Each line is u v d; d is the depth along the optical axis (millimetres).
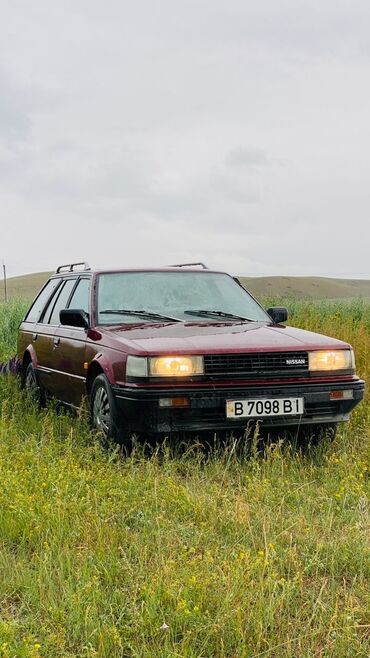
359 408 7949
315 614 3439
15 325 17547
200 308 7582
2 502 4879
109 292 7609
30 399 9102
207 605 3547
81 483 5250
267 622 3369
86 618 3354
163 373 6062
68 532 4473
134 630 3350
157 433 6164
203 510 4867
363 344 11906
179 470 6094
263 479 5477
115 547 4285
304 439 6871
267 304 19688
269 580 3674
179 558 4027
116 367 6344
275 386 6227
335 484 5551
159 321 7254
